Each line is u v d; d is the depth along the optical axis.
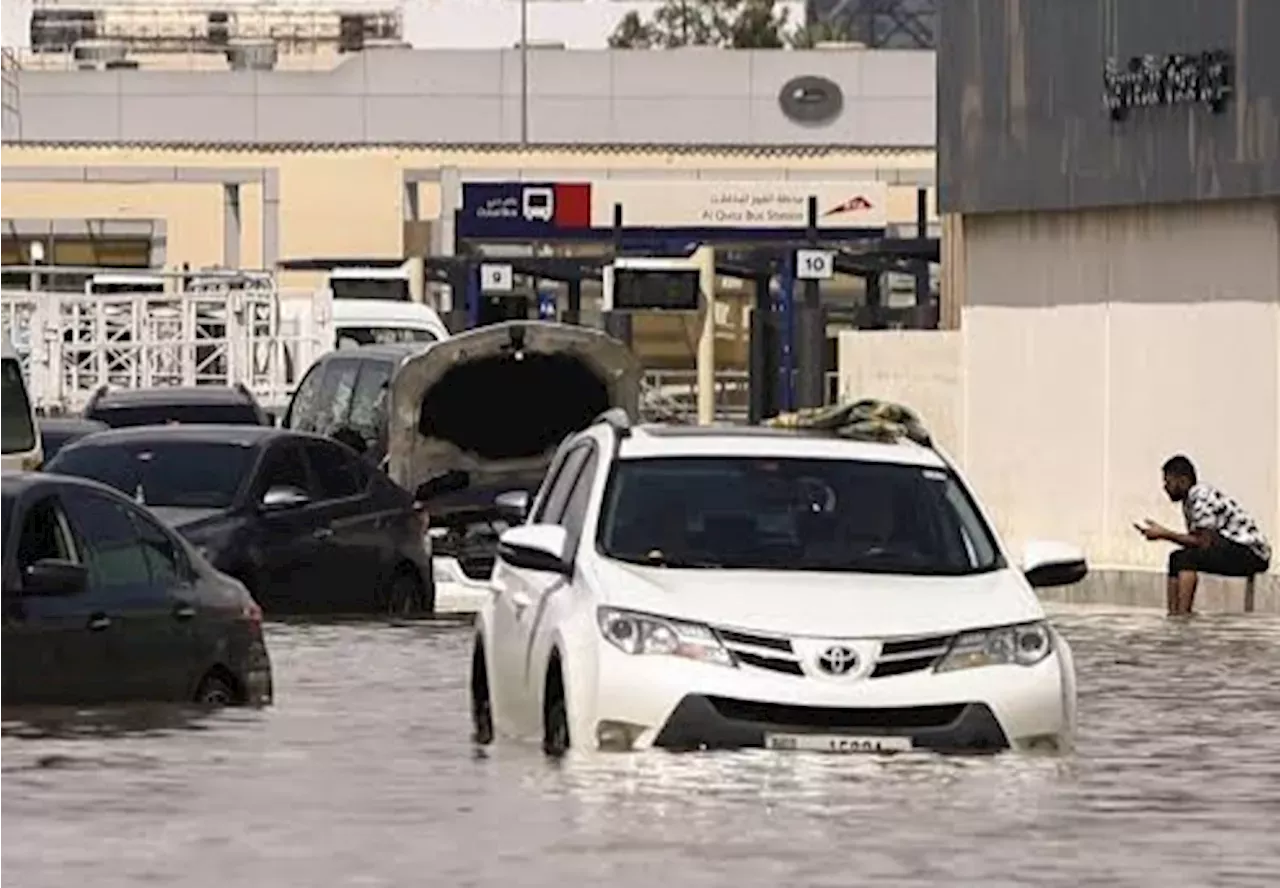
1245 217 86.38
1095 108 91.06
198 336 137.38
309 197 191.62
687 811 34.72
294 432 70.25
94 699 46.75
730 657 38.59
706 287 135.38
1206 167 86.81
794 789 36.25
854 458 42.78
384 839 33.09
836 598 39.25
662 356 167.75
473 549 80.50
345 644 61.41
